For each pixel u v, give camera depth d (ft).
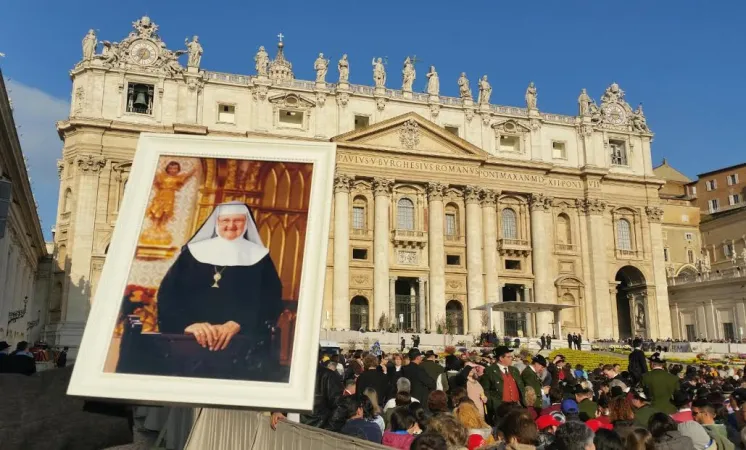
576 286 238.27
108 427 20.58
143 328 23.12
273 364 22.63
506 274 232.73
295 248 24.79
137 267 24.38
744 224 269.64
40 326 204.95
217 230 25.13
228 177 26.12
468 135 237.25
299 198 25.75
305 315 23.48
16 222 128.77
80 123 198.90
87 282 192.03
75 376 21.61
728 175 301.63
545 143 246.06
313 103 222.69
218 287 24.08
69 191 204.64
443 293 220.64
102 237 197.06
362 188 223.10
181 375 22.35
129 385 21.97
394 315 217.56
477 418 35.60
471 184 230.27
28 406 19.57
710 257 286.25
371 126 219.61
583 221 245.04
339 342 189.78
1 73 77.30
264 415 36.88
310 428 28.73
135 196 25.71
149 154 26.43
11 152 98.68
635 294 252.83
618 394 44.19
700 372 77.25
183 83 212.23
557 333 215.92
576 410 38.60
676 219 289.53
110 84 205.77
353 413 37.83
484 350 171.42
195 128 206.28
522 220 239.50
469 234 228.02
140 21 212.02
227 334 23.16
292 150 26.58
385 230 219.61
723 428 35.88
